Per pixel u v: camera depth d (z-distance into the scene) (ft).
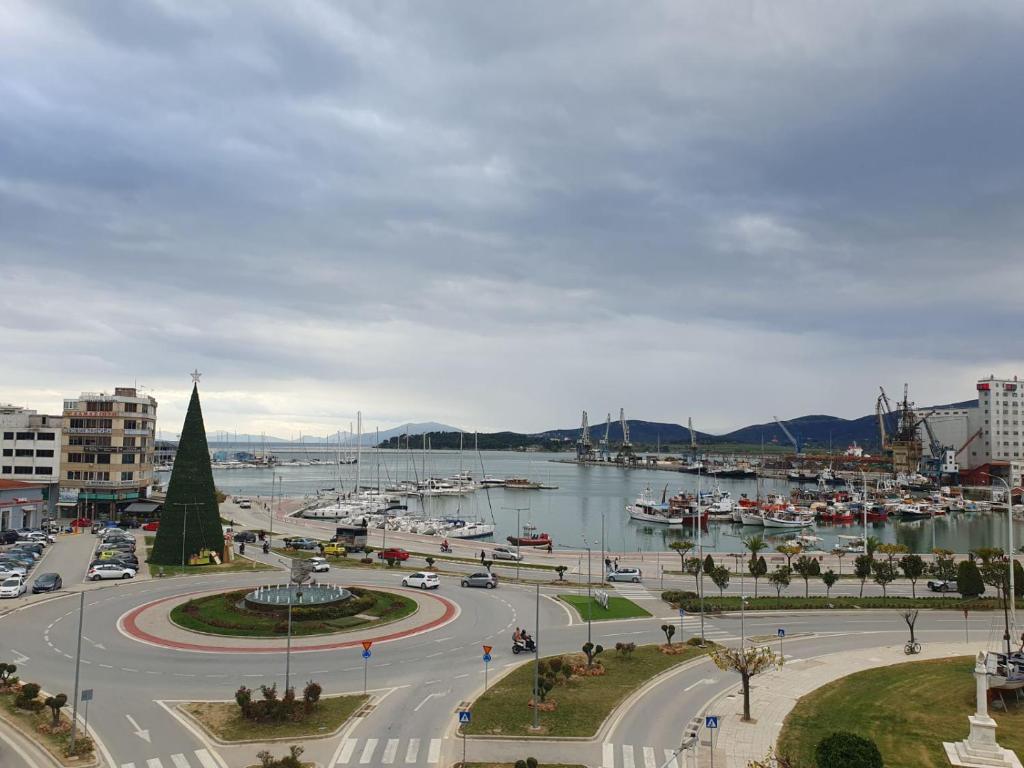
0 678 180.34
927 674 203.21
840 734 125.80
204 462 380.78
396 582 330.95
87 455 541.75
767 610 287.07
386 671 199.41
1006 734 161.79
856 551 529.86
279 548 439.63
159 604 274.16
